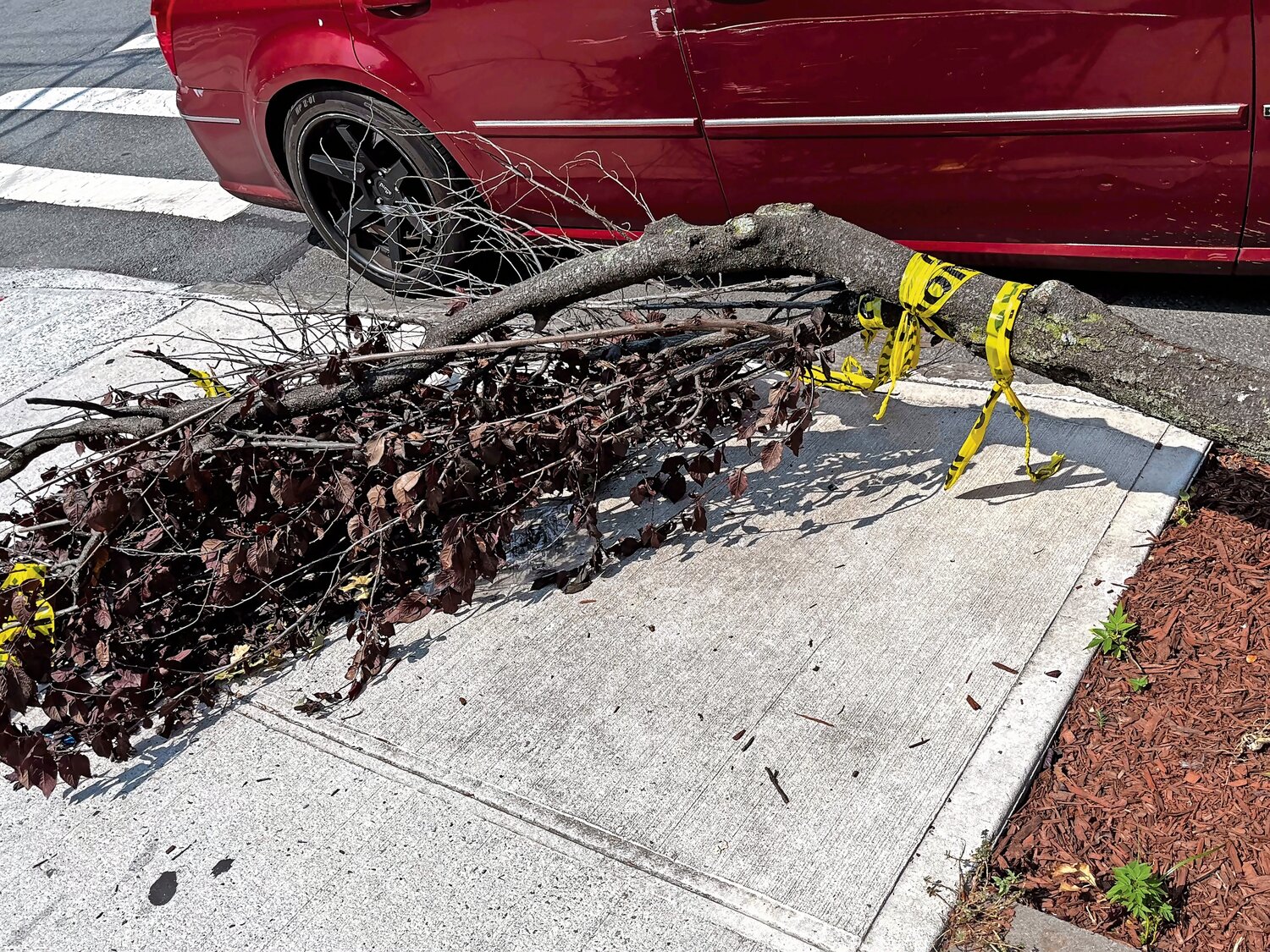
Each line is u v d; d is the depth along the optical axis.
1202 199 3.60
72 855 2.75
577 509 3.24
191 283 5.85
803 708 2.73
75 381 4.98
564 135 4.49
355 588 3.45
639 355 3.32
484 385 3.43
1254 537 2.96
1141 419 3.45
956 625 2.87
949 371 3.95
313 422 3.45
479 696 2.96
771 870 2.38
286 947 2.42
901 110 3.81
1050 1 3.42
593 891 2.41
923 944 2.19
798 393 3.13
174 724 3.12
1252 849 2.24
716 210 4.46
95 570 3.13
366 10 4.60
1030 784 2.48
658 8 3.98
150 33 10.27
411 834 2.62
